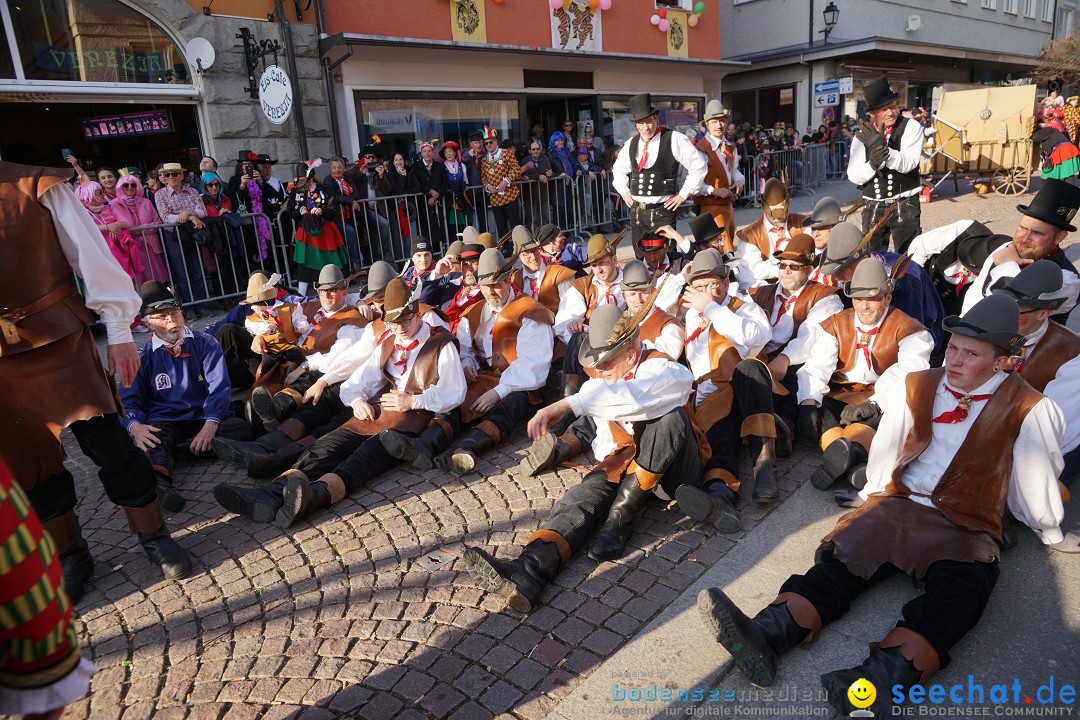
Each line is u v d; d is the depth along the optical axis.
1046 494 2.73
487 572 2.91
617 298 5.12
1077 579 2.79
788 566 3.07
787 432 4.01
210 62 8.95
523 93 12.95
